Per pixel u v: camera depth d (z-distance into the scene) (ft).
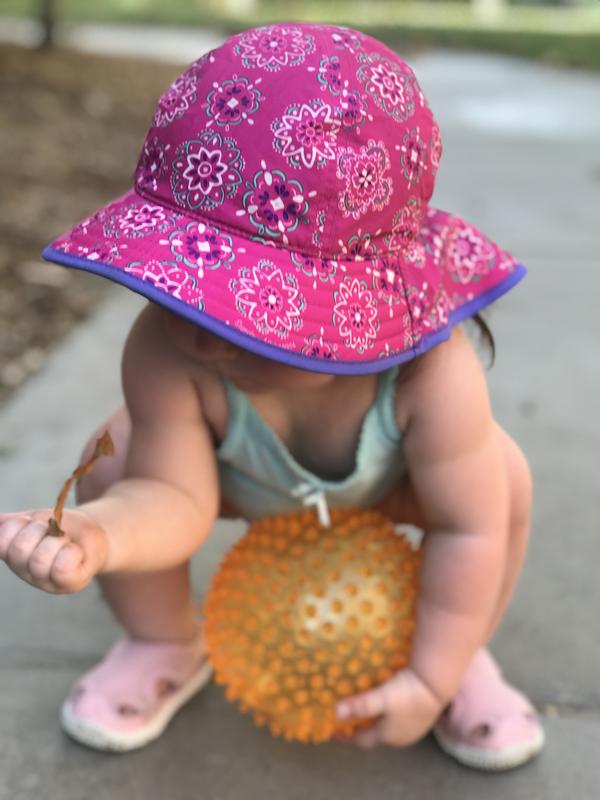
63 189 6.39
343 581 1.79
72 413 3.50
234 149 1.55
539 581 2.59
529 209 6.54
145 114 9.29
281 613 1.77
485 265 1.84
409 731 1.85
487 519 1.86
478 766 2.00
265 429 1.85
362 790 1.95
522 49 18.28
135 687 2.06
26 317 4.40
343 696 1.81
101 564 1.59
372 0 29.55
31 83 10.05
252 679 1.80
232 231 1.55
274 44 1.62
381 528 1.89
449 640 1.84
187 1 26.63
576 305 4.72
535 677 2.25
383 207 1.62
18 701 2.16
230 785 1.95
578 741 2.08
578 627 2.42
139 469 1.87
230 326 1.49
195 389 1.84
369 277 1.62
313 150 1.54
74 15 22.41
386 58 1.66
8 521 1.51
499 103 11.48
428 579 1.87
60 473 3.08
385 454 1.90
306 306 1.55
